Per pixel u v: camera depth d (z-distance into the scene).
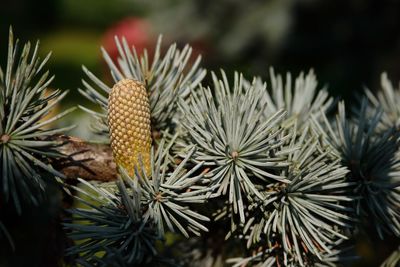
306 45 1.79
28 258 0.38
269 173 0.30
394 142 0.32
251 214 0.31
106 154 0.30
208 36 1.96
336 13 1.73
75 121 0.48
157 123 0.32
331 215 0.30
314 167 0.30
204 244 0.36
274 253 0.31
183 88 0.33
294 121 0.32
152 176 0.28
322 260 0.31
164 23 1.98
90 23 4.75
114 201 0.29
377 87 1.61
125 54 0.35
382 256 0.49
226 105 0.29
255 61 1.89
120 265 0.28
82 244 0.29
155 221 0.28
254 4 1.88
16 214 0.37
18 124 0.29
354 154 0.33
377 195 0.32
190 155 0.29
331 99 0.37
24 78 0.29
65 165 0.30
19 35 3.97
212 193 0.30
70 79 2.52
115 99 0.29
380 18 1.67
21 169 0.29
